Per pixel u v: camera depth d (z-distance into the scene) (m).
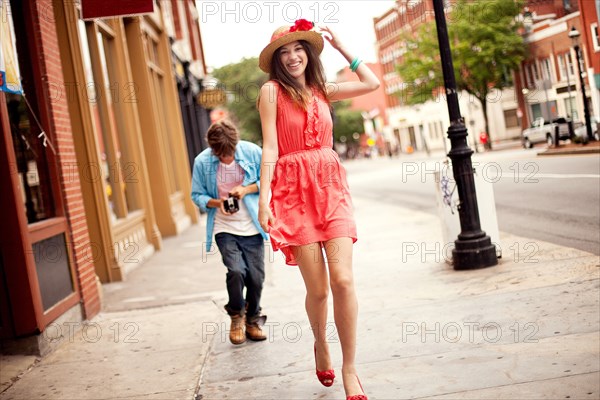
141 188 18.06
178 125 26.08
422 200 23.81
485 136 37.53
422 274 10.16
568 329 6.41
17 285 7.79
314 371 6.36
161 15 25.91
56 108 9.63
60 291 8.99
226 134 7.46
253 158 7.57
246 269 7.61
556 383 5.20
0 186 7.70
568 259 9.39
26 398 6.46
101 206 13.43
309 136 5.33
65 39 13.11
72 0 13.16
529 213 14.30
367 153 107.12
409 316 7.75
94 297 10.27
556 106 18.03
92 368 7.30
